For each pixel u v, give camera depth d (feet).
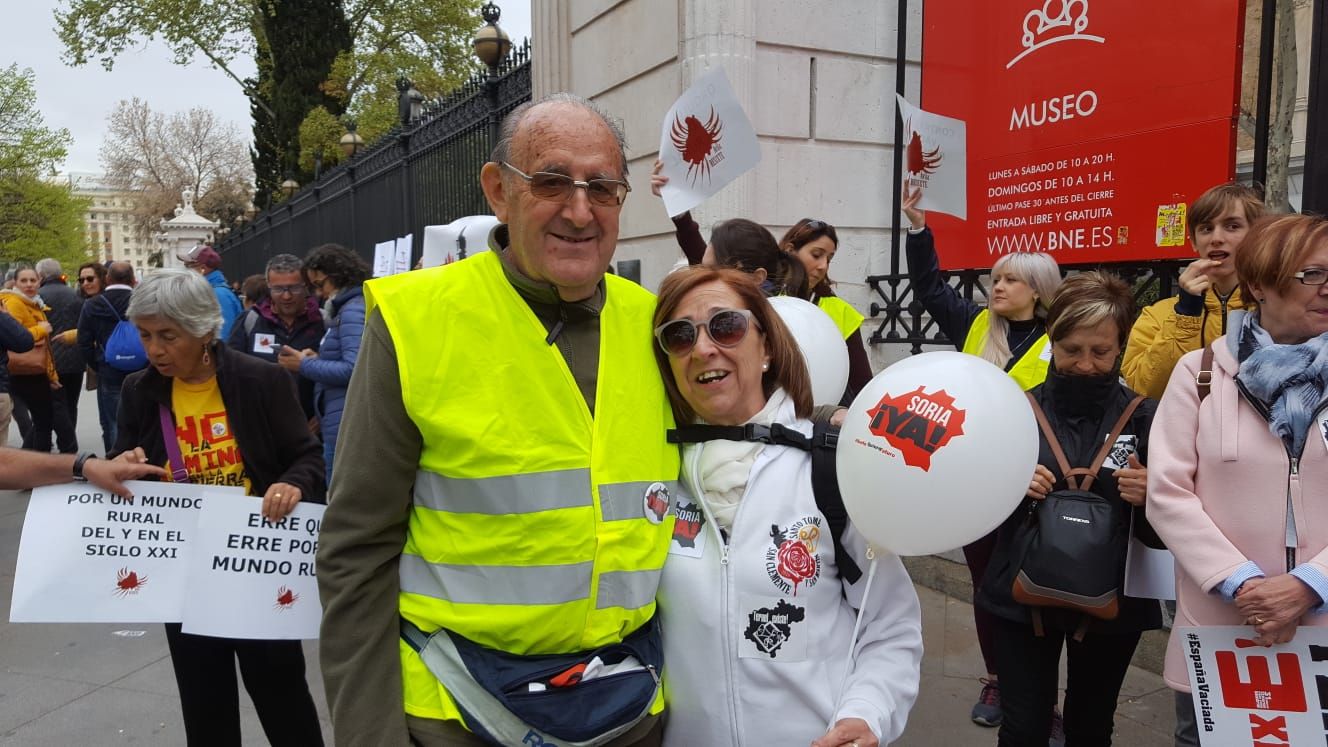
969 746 10.04
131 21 77.30
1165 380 9.20
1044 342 10.06
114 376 21.52
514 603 4.78
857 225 18.02
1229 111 11.48
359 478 4.86
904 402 5.16
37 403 24.62
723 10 16.11
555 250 4.93
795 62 17.11
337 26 71.31
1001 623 7.57
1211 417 6.44
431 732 4.87
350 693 4.80
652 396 5.51
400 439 4.86
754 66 16.56
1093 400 7.46
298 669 8.09
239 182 133.18
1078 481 7.29
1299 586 5.86
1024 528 7.26
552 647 4.86
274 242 57.52
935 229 16.39
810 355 7.52
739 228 10.37
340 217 38.99
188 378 7.66
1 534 19.19
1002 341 10.55
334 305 15.71
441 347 4.85
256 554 7.39
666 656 5.42
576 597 4.83
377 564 4.94
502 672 4.78
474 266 5.16
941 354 5.54
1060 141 13.80
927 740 10.18
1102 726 7.71
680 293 5.54
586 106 5.11
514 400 4.91
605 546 4.93
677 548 5.40
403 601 5.06
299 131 66.59
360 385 4.96
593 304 5.41
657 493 5.29
